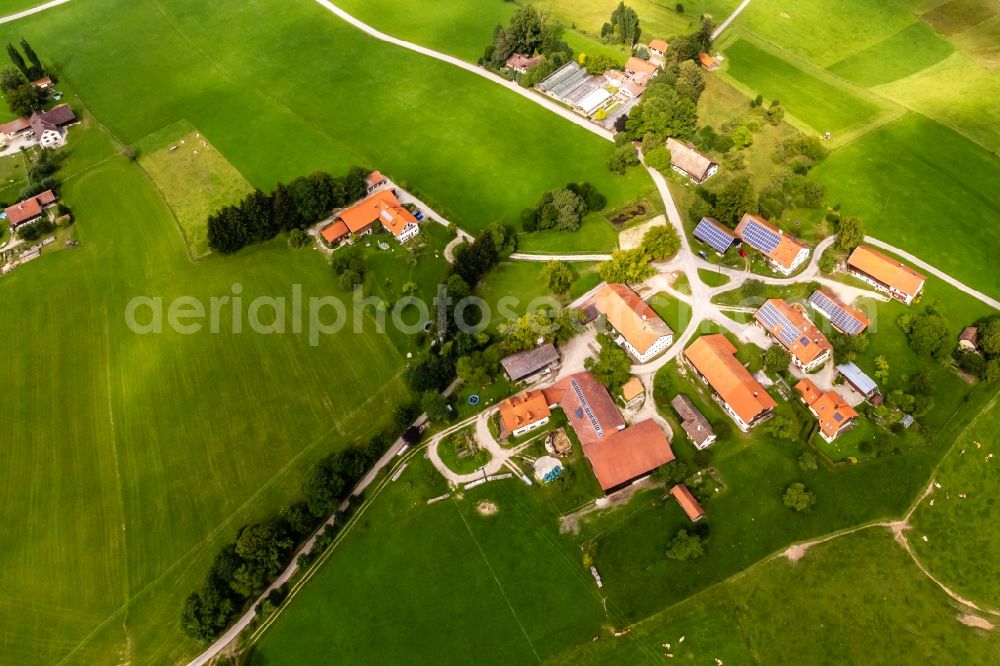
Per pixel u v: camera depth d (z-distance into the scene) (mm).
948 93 139500
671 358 97250
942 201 116250
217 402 97312
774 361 91875
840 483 82625
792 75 148000
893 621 72625
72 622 78438
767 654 71375
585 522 81938
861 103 138500
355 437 91812
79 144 145750
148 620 77938
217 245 115312
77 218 128125
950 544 77438
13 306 112938
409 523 83562
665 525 80750
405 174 130500
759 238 108188
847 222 105000
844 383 92062
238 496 87375
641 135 130375
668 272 109000
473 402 94688
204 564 81562
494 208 122562
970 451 84250
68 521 86750
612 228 116812
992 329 91125
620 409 92375
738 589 75688
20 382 102125
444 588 78125
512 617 75500
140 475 90438
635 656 71875
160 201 130000
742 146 128500
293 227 119688
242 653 75125
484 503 84500
